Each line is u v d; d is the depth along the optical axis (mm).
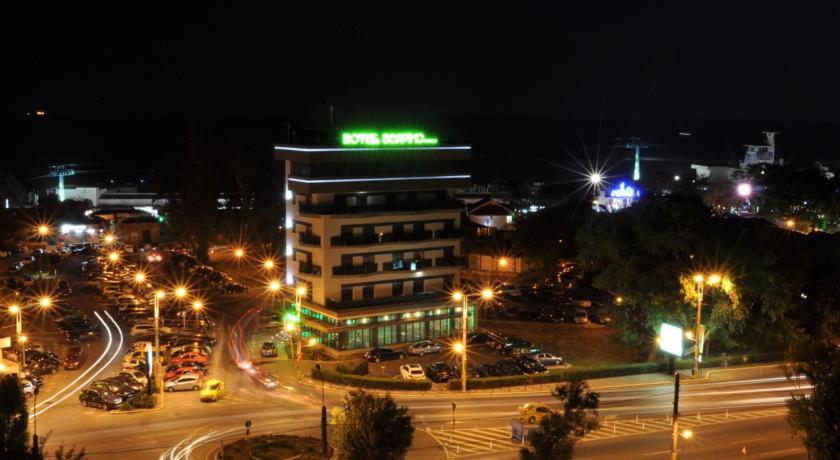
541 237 131250
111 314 116312
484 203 173375
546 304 123688
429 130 103500
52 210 183000
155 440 65000
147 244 179125
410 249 101438
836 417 42812
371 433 49250
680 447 64562
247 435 64500
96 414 72375
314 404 76250
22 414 46500
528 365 88875
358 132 97938
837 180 149750
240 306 121812
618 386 83812
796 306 91000
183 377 80875
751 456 62688
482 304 120188
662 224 92875
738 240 89312
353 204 98750
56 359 88875
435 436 66500
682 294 90688
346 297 98062
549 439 48531
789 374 50000
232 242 158125
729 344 90438
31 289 129000
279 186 152250
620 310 98125
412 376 85188
